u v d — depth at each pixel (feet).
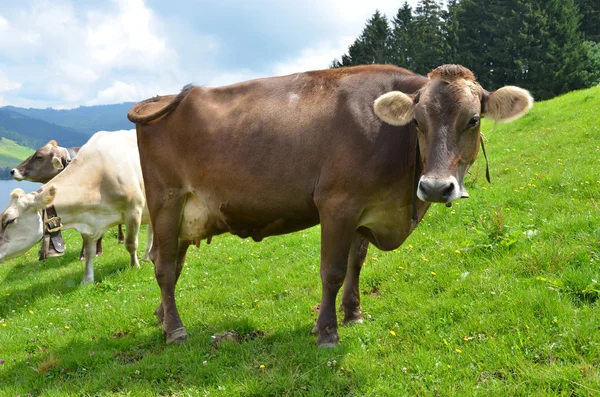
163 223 18.53
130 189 29.43
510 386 12.01
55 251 26.94
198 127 17.42
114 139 30.14
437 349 14.53
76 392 15.55
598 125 43.29
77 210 27.89
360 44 216.95
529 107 12.76
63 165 39.60
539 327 14.10
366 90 15.48
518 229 21.38
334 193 15.03
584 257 17.37
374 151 14.66
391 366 13.94
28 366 18.15
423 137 13.39
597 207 22.29
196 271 28.14
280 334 17.44
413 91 14.85
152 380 15.44
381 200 15.01
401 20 233.35
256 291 22.98
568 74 157.58
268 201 16.26
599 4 195.00
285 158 15.79
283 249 29.84
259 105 16.65
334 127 15.24
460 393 12.15
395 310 17.83
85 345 19.48
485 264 19.49
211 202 17.44
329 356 14.89
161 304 21.06
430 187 12.40
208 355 16.51
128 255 35.78
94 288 27.27
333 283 15.46
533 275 17.33
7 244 25.70
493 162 41.24
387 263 22.18
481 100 13.55
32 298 27.20
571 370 12.01
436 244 23.35
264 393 13.66
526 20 172.45
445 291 18.28
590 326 13.47
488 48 176.24
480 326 14.94
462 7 192.95
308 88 16.43
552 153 38.52
